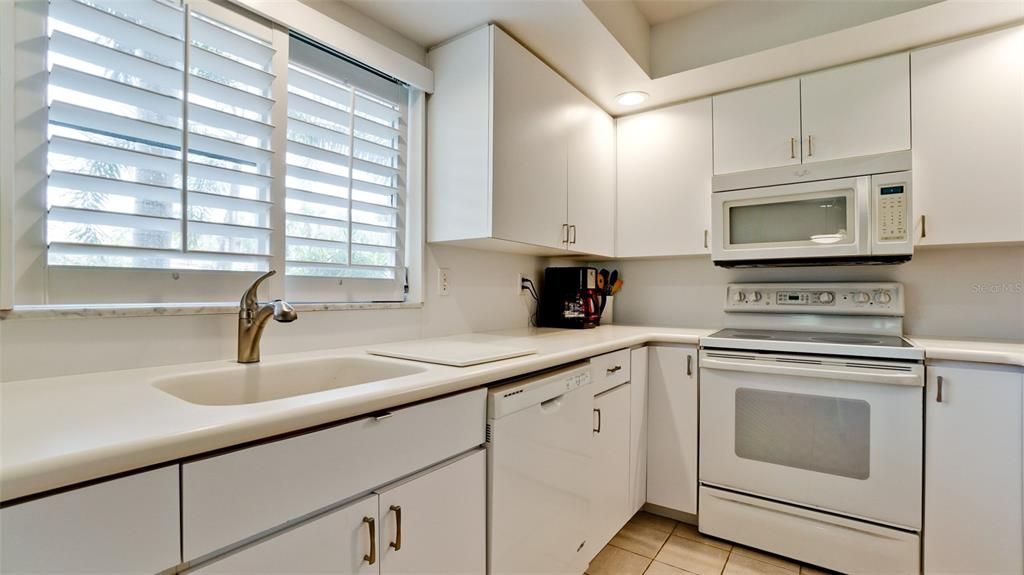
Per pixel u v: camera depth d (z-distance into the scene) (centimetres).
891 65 182
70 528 53
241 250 127
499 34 165
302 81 142
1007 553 143
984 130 167
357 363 133
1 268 90
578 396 151
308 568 75
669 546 189
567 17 161
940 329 195
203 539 63
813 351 171
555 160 196
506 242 177
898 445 158
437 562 98
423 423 96
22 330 93
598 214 229
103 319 103
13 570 49
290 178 141
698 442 198
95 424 64
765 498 181
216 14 120
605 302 261
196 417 68
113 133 104
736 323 233
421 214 177
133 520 57
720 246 209
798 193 191
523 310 236
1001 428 145
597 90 216
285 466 72
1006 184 164
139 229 108
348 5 154
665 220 231
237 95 123
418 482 94
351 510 82
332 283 153
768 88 206
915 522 155
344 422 81
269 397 119
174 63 112
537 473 129
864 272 209
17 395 82
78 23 99
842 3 169
